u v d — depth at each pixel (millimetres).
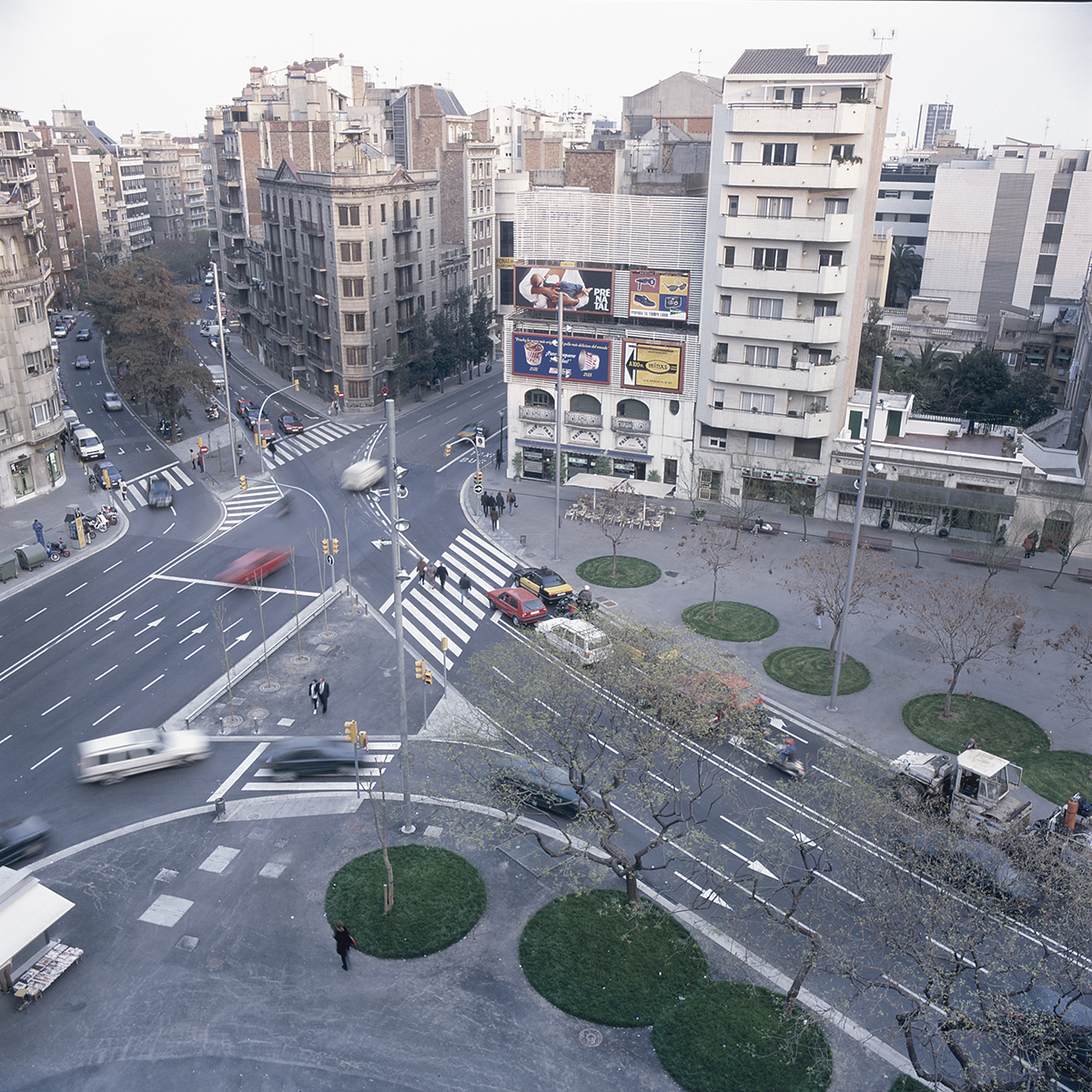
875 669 39969
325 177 76625
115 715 36062
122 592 47188
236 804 31047
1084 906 20344
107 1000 23297
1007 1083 18781
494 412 83000
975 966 19453
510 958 24703
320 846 29016
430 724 35531
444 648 37094
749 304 54000
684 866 27875
